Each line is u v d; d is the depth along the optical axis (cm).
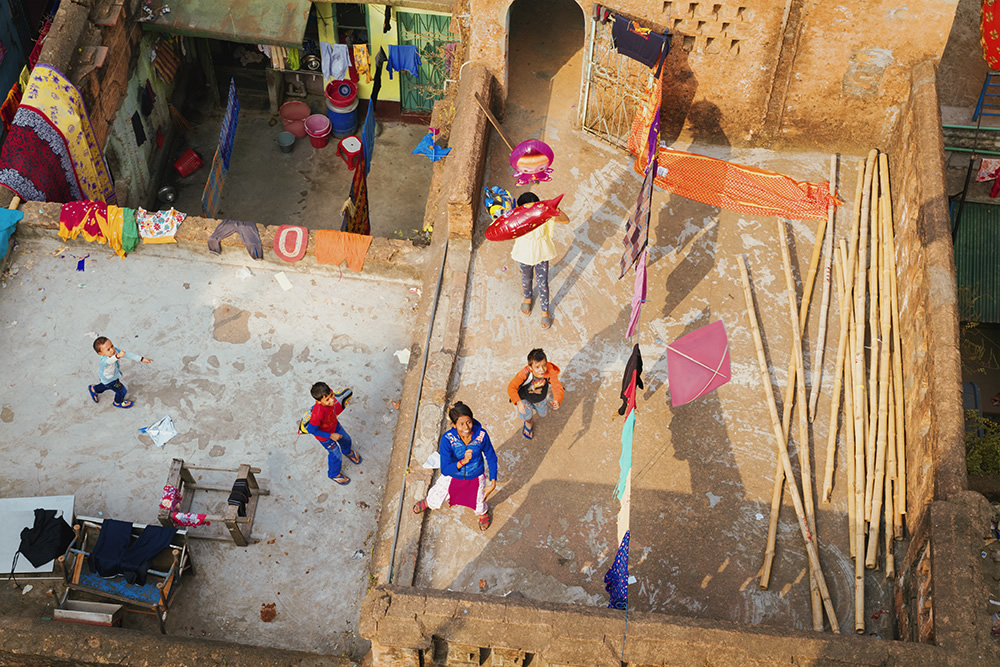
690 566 956
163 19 1831
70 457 1130
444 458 891
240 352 1212
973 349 1786
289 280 1273
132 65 1800
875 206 1224
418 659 827
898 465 1009
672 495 1002
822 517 996
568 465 1016
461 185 1135
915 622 871
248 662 935
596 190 1259
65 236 1282
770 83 1223
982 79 1689
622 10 1188
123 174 1811
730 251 1202
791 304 1147
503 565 945
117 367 1127
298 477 1121
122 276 1274
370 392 1188
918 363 1017
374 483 1123
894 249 1185
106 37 1658
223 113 2175
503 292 1155
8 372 1192
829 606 924
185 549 1030
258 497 1100
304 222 2023
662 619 803
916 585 883
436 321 1119
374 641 809
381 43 2036
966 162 1669
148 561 1008
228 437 1148
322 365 1205
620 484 924
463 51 1352
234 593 1043
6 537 1041
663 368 1100
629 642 791
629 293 1163
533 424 1042
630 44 1152
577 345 1114
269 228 1257
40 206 1288
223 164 1964
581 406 1062
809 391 1087
